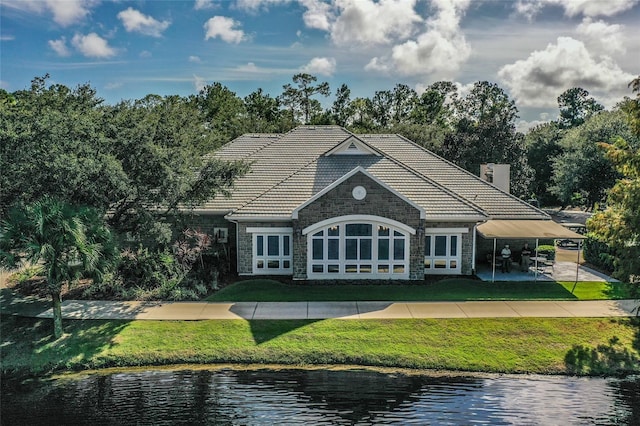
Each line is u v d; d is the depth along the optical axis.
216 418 15.14
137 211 24.66
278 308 22.95
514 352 19.02
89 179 21.19
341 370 18.23
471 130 60.88
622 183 21.05
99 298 24.08
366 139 36.97
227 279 27.34
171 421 15.01
